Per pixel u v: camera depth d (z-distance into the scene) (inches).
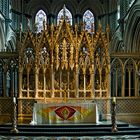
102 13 1424.7
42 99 737.0
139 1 910.4
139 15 936.9
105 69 759.7
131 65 788.0
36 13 1448.1
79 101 735.1
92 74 750.5
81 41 755.4
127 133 590.9
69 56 754.2
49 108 669.3
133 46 1058.7
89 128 606.5
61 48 754.8
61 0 1453.0
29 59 751.1
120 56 781.9
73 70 752.3
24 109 743.1
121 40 1158.3
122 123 670.5
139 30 1021.8
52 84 744.3
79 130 598.2
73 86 750.5
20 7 1374.3
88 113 674.8
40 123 663.1
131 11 992.9
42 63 748.6
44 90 743.7
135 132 595.5
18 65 752.3
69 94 747.4
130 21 1022.4
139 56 784.3
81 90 750.5
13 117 592.1
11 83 773.9
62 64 748.0
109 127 621.3
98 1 1429.6
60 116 670.5
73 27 789.2
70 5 1460.4
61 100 736.3
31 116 739.4
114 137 563.5
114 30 1299.2
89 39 756.6
